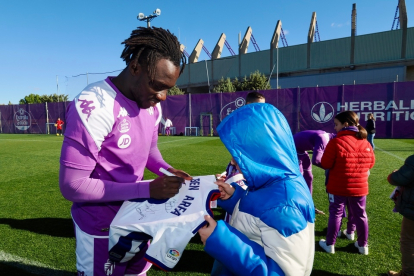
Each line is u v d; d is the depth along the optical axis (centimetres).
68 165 106
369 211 400
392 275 240
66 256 279
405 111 1404
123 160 123
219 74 4869
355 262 271
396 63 3556
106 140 116
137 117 123
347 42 3803
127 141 121
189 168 712
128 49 110
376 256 281
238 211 111
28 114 2420
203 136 1838
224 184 130
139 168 134
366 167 269
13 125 2514
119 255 112
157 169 160
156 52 107
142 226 104
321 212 395
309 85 4075
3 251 289
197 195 117
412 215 202
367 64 3709
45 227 354
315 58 4041
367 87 1454
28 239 318
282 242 94
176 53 114
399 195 213
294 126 1596
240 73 4662
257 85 3067
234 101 1777
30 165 791
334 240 287
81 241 131
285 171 102
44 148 1227
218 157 893
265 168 101
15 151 1116
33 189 534
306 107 1566
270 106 108
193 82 5178
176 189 115
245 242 97
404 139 1375
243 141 103
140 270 149
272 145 101
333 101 1515
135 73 111
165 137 1761
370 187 519
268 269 94
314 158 314
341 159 267
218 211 427
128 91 118
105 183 114
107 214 128
